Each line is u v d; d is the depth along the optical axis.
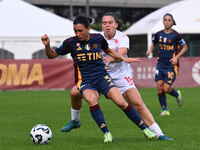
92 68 21.39
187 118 33.41
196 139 22.64
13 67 66.25
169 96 56.59
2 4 81.56
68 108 42.72
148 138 22.03
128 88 23.12
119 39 23.56
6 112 40.16
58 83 67.44
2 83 66.00
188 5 88.56
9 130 28.77
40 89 66.88
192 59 70.69
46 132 21.62
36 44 75.75
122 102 21.14
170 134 24.86
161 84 36.59
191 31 85.44
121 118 33.50
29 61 66.69
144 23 91.06
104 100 49.06
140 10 147.12
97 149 19.45
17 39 75.25
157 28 84.31
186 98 52.91
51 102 49.06
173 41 36.34
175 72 36.88
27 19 79.25
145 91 63.09
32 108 43.28
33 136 21.55
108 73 21.92
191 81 70.75
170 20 36.22
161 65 36.72
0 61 65.88
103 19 23.12
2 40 74.69
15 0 83.00
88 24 20.67
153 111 39.06
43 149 19.94
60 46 21.55
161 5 148.88
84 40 21.14
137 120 21.78
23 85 66.50
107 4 141.75
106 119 32.88
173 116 34.91
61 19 81.19
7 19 78.56
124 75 23.34
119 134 25.22
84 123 31.06
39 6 136.00
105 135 21.27
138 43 87.69
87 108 42.62
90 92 21.20
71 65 67.69
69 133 26.11
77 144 21.31
